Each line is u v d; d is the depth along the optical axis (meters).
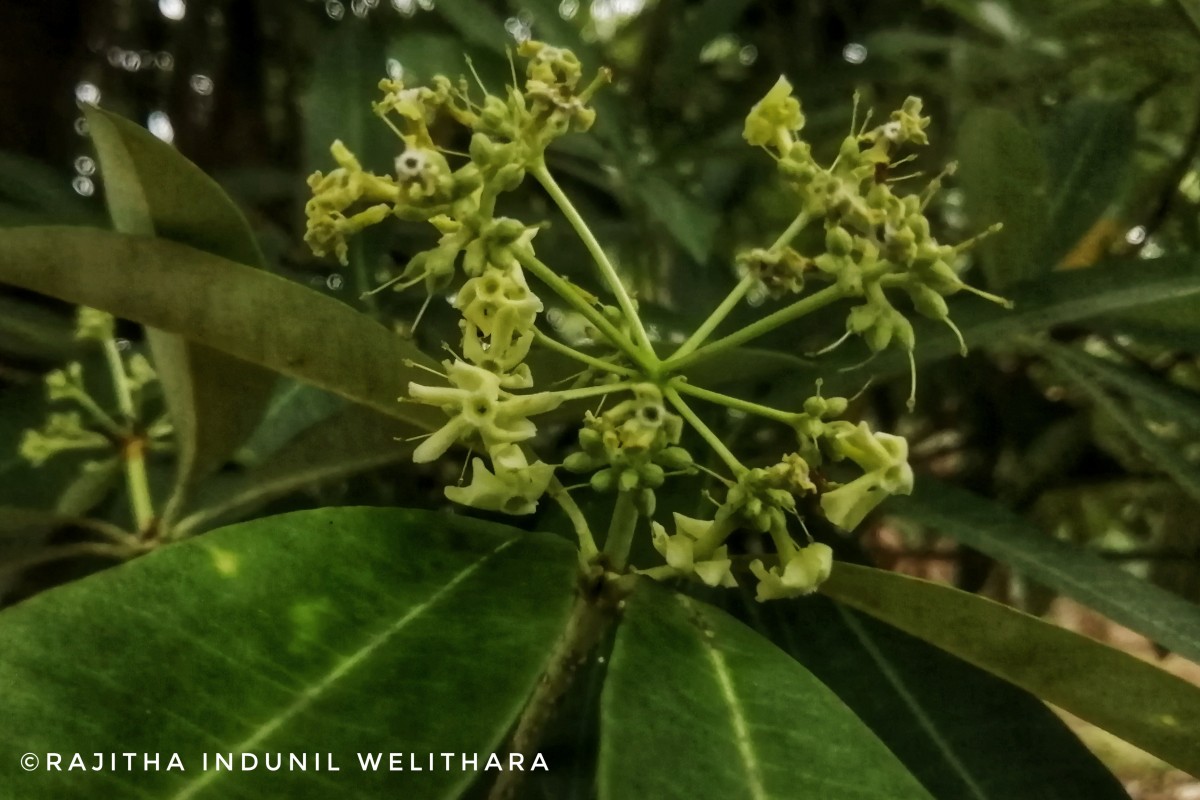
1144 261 0.18
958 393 0.30
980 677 0.19
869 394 0.28
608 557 0.13
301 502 0.23
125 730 0.11
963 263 0.27
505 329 0.13
